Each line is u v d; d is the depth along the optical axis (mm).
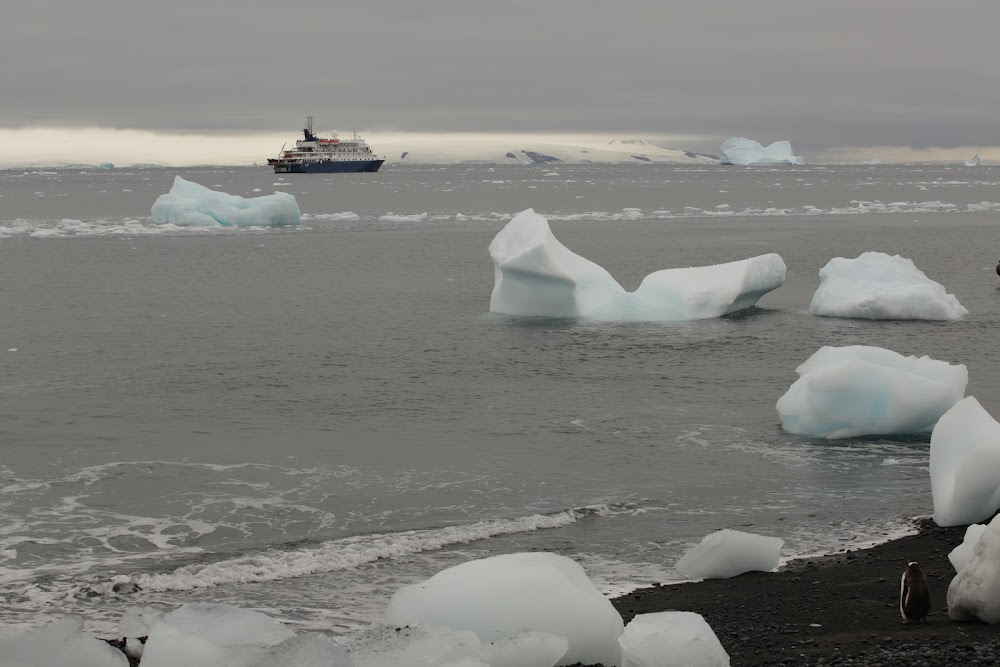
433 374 23766
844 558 12586
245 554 13070
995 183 160875
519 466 16906
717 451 17750
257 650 7445
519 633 8086
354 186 156250
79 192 137500
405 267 46000
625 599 11281
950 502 13672
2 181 196750
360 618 10906
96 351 26312
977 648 8602
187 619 8203
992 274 42969
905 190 134875
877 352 19562
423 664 7418
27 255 49906
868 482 16062
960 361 25328
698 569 12117
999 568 9500
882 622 10039
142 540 13547
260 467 16734
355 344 27453
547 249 31453
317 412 20297
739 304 32875
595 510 14820
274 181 184250
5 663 7605
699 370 24234
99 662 7887
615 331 29266
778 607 10805
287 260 48719
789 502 15141
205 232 64438
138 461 16953
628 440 18375
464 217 81375
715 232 66312
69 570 12469
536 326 30172
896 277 33094
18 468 16516
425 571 12445
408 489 15711
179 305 34562
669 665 8359
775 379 23328
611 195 123562
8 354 25812
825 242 58562
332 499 15242
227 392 21891
